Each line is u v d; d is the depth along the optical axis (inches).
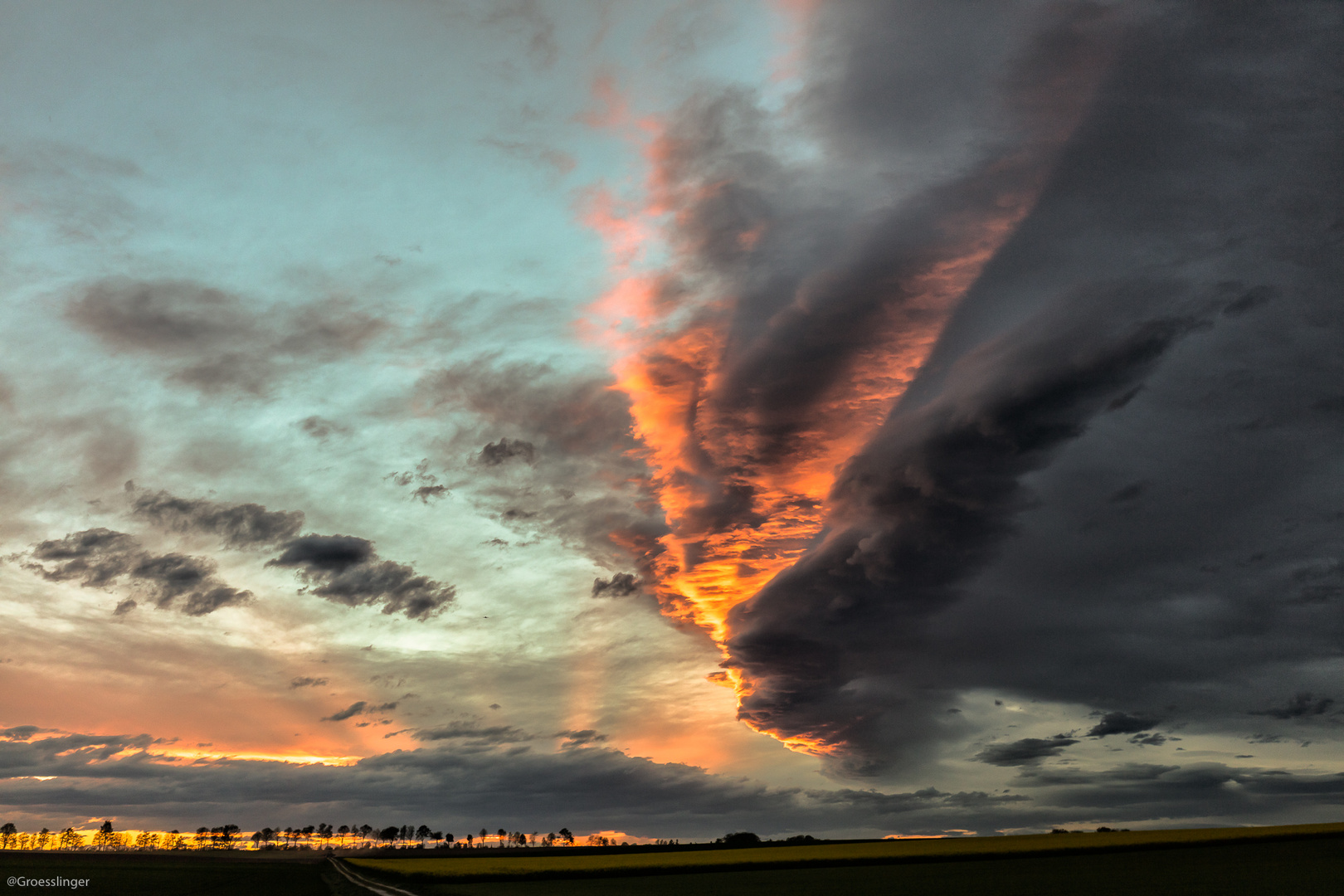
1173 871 2226.9
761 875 2787.9
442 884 2492.6
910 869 2842.0
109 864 4156.0
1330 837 3122.5
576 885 2404.0
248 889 2367.1
